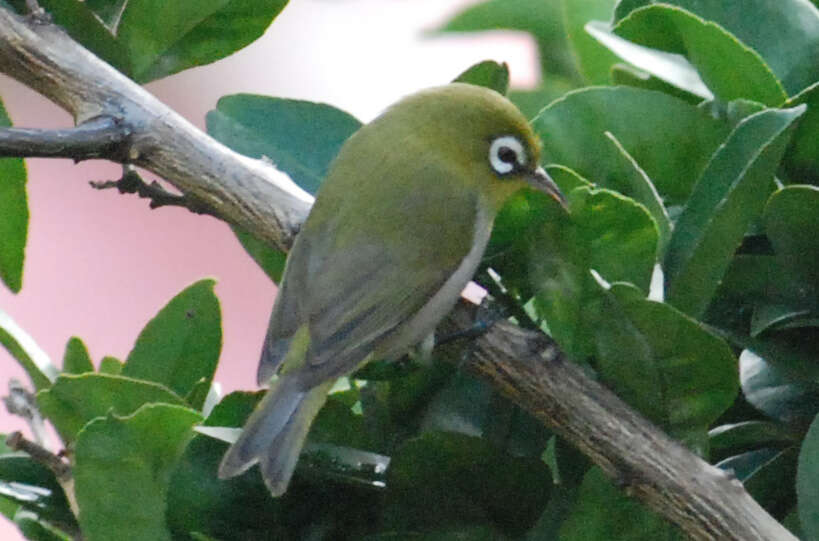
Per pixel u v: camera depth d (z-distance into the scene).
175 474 5.04
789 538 4.56
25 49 5.73
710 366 4.76
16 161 6.04
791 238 5.08
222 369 12.43
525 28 7.20
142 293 12.91
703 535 4.66
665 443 4.80
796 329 5.16
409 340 5.77
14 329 5.79
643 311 4.70
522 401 5.05
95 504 5.01
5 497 5.44
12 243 6.22
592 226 5.00
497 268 5.70
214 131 6.16
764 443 5.28
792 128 4.91
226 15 6.19
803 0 5.85
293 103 6.31
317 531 5.16
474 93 6.65
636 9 5.88
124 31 6.21
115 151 5.61
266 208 5.80
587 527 4.86
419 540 5.08
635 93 5.59
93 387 5.33
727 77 5.58
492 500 5.10
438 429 5.27
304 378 5.60
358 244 6.16
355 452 5.27
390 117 6.67
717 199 5.07
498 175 6.55
